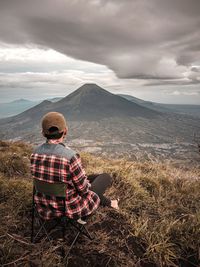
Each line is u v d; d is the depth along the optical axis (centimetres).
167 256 366
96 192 431
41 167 331
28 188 503
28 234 382
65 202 339
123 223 443
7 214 417
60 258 333
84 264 339
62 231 372
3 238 360
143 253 378
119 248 380
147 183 665
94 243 379
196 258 384
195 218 461
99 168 703
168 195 616
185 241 405
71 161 325
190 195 627
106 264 346
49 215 345
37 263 320
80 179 332
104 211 468
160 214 500
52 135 332
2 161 668
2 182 512
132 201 536
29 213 436
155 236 402
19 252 334
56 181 325
